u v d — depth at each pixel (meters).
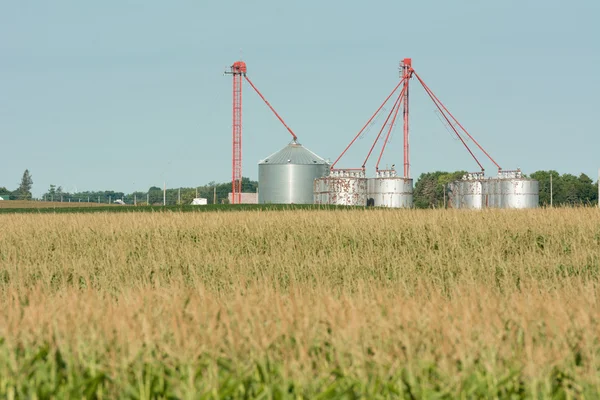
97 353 10.72
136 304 13.47
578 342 11.03
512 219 48.31
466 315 11.60
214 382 9.83
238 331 11.26
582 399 9.56
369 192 170.38
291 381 9.95
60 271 36.69
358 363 10.20
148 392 9.83
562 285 26.92
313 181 177.12
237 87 192.88
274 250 44.25
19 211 137.62
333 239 47.88
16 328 11.39
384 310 13.23
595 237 43.62
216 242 48.69
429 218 50.09
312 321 11.74
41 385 10.11
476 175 178.38
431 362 10.20
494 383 9.70
